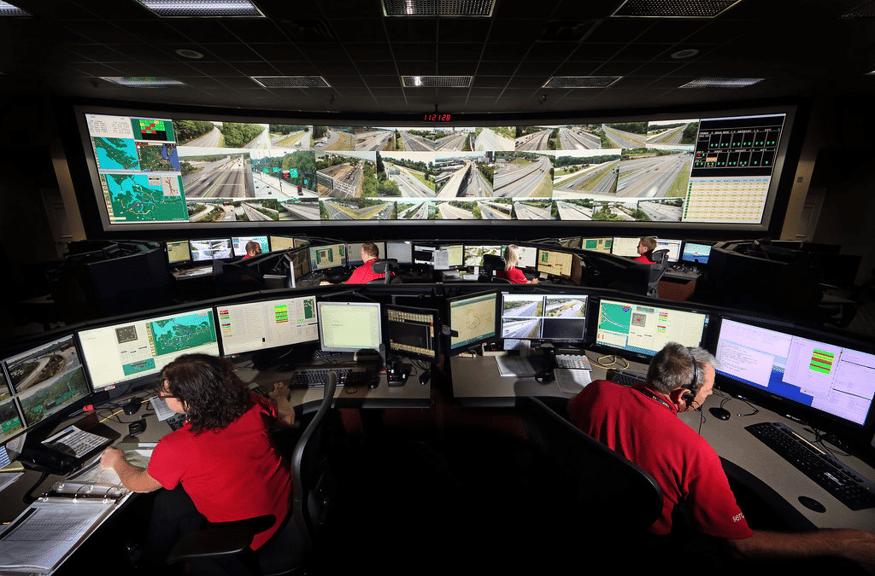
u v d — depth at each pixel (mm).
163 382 1358
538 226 7324
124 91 5438
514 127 6945
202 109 6367
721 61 4172
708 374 1367
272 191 6922
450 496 1938
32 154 6184
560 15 3055
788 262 3756
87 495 1483
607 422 1338
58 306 3818
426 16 3078
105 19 3146
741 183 6219
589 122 6719
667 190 6629
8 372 1567
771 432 1752
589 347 2482
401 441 2533
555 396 2115
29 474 1599
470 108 6609
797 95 5648
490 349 2645
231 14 3061
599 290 2428
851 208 6539
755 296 3750
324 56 4023
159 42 3654
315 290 2438
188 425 1331
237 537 1208
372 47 3768
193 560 1208
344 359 2602
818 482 1476
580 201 7066
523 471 1812
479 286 2572
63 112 5789
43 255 6523
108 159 6023
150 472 1292
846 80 4867
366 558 1929
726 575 1374
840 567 1248
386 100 6055
